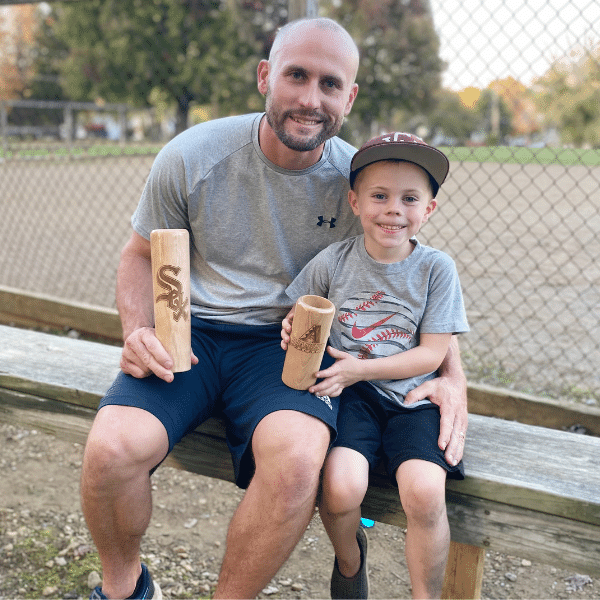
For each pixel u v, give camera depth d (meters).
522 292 5.18
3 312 4.15
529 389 3.42
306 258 2.08
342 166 1.99
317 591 2.21
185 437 2.05
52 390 2.16
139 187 12.30
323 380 1.81
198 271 2.16
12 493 2.69
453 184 11.49
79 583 2.19
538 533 1.69
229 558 1.66
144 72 28.56
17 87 34.38
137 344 1.79
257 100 28.61
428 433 1.77
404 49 30.12
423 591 1.66
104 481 1.62
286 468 1.61
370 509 1.86
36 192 11.53
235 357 2.01
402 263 1.91
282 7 25.20
